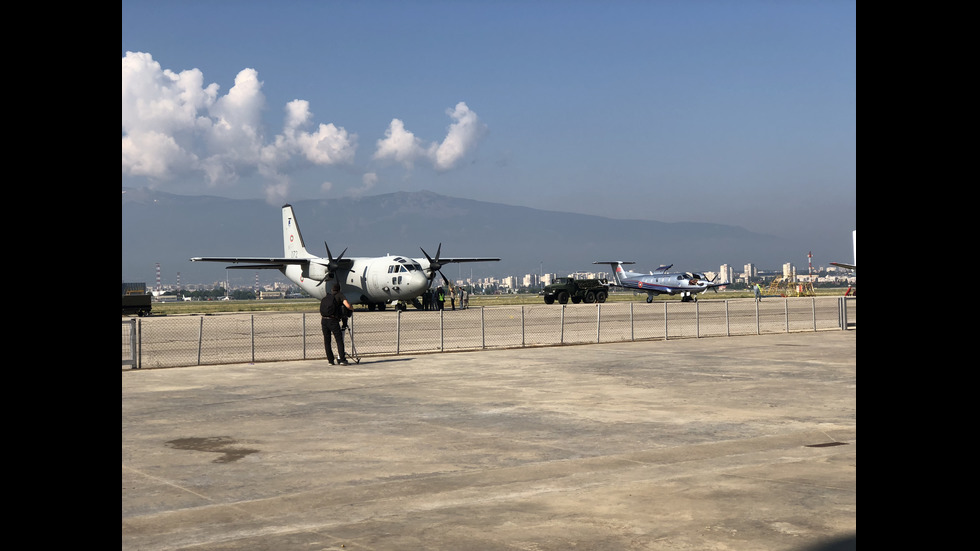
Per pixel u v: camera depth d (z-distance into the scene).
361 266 57.66
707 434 10.55
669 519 6.36
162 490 7.76
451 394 14.95
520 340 30.02
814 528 6.03
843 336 29.86
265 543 5.92
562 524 6.27
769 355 22.39
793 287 118.19
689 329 35.06
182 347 29.70
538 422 11.68
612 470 8.38
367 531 6.20
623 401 13.81
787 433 10.57
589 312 53.94
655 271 80.00
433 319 45.88
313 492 7.60
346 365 20.86
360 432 11.00
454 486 7.76
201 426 11.62
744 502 6.87
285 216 65.50
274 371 19.61
